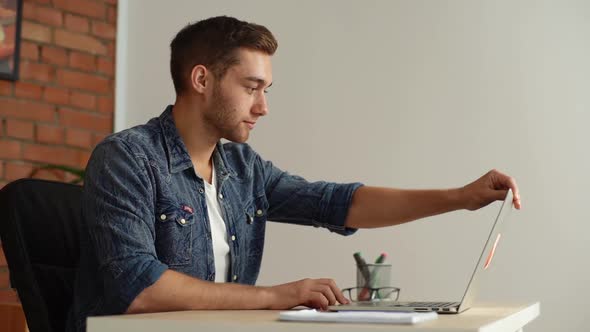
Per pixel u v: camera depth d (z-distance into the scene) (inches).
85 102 141.9
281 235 128.6
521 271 112.7
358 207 77.9
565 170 111.2
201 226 67.9
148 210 62.1
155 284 55.3
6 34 131.6
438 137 119.0
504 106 115.3
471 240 115.4
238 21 69.6
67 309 65.5
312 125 128.2
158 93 143.0
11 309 98.1
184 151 67.8
